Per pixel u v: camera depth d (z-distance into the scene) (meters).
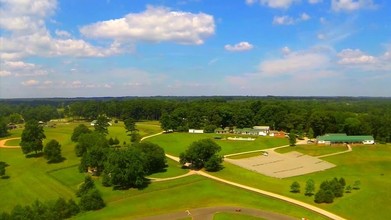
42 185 151.62
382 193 138.75
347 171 180.12
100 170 165.50
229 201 130.12
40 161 189.50
